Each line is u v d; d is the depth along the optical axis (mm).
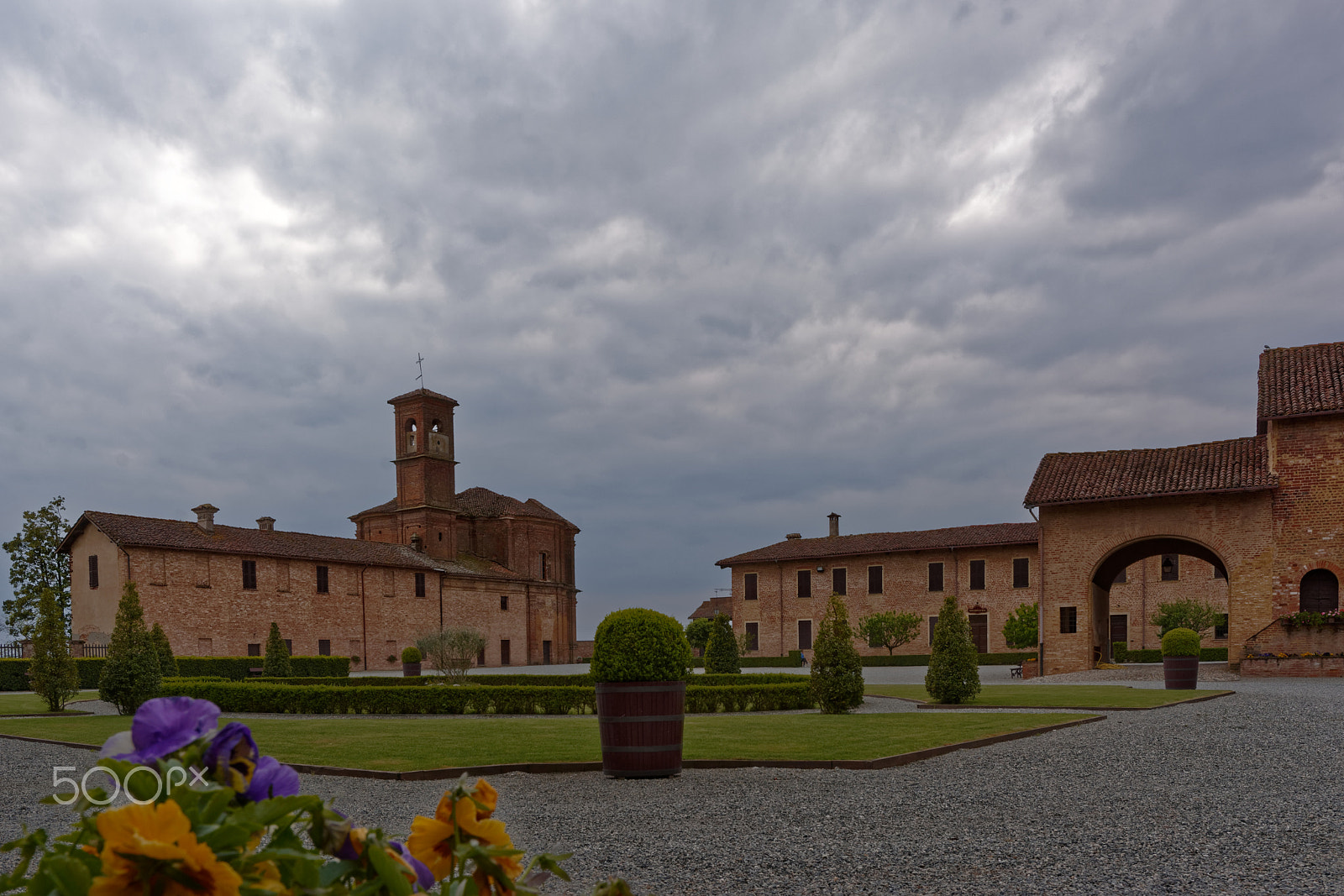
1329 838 6629
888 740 12484
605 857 6281
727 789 9141
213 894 1137
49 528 51156
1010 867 5965
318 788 9484
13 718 19562
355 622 52125
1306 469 29281
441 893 1605
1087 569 32406
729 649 30297
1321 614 27688
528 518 65812
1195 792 8617
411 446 62594
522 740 13180
